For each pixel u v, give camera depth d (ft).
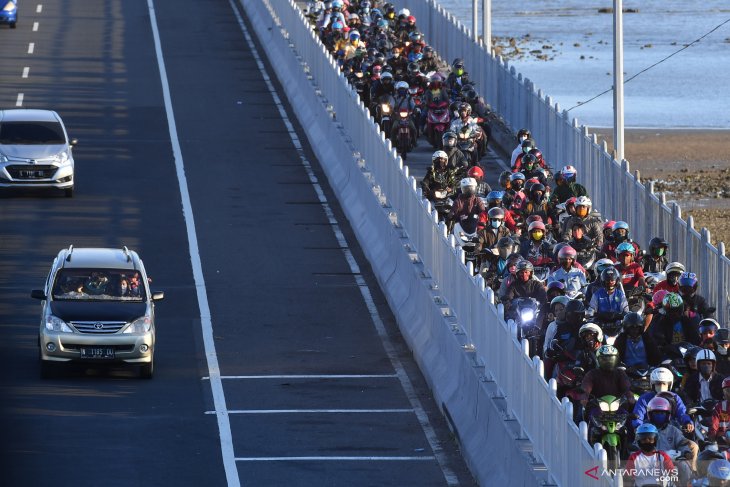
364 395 303.89
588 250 328.70
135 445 269.03
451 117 528.22
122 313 311.88
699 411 228.43
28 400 295.69
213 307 373.81
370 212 427.74
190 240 442.50
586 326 237.86
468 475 255.70
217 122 621.31
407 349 338.34
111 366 322.14
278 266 414.21
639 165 599.16
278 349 338.34
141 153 566.36
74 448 265.95
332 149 524.52
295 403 297.94
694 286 275.18
